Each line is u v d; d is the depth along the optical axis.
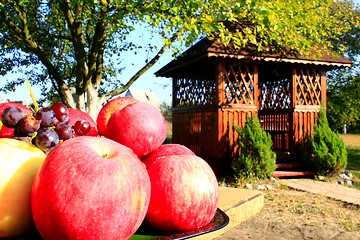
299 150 8.95
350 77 15.57
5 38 7.68
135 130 1.25
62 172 0.82
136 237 1.05
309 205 5.86
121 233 0.86
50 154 0.89
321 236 4.36
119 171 0.87
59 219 0.80
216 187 1.24
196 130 9.23
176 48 6.32
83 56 6.38
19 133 1.06
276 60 8.14
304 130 8.91
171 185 1.12
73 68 8.98
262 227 4.74
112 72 10.06
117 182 0.85
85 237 0.82
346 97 15.53
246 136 7.76
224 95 8.05
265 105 10.93
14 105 1.25
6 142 0.98
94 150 0.92
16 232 0.93
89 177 0.82
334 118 16.48
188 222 1.12
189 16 5.51
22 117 1.04
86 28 7.91
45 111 1.07
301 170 8.71
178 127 10.68
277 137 10.48
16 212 0.90
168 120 27.45
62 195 0.80
